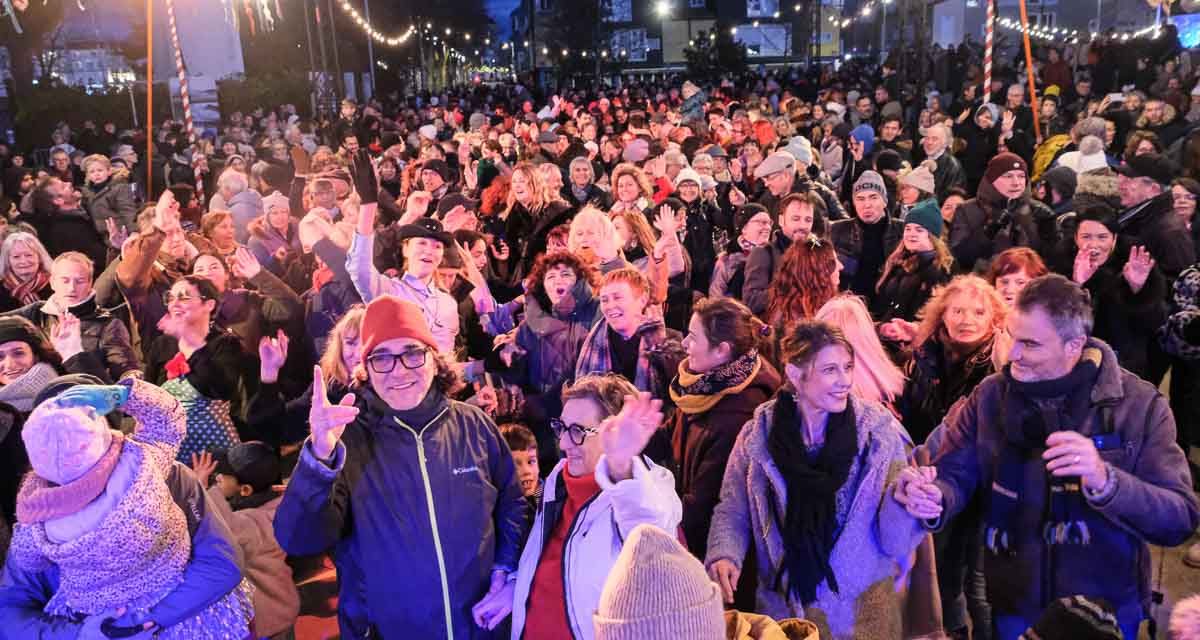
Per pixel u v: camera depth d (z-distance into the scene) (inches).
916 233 196.7
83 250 345.1
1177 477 101.3
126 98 951.6
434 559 108.9
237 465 160.2
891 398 138.6
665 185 341.7
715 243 314.8
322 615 169.2
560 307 183.3
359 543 110.1
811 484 108.0
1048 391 105.0
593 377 116.0
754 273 205.5
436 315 185.9
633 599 60.3
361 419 112.6
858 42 2240.4
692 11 2519.7
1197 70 645.9
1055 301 102.5
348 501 110.0
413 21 2094.0
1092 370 103.9
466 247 255.0
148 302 220.2
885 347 175.3
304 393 199.2
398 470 109.8
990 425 111.0
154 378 188.5
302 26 1293.1
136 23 1185.4
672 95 959.6
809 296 168.7
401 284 184.7
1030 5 1534.2
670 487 105.6
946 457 115.3
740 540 115.1
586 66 2315.5
